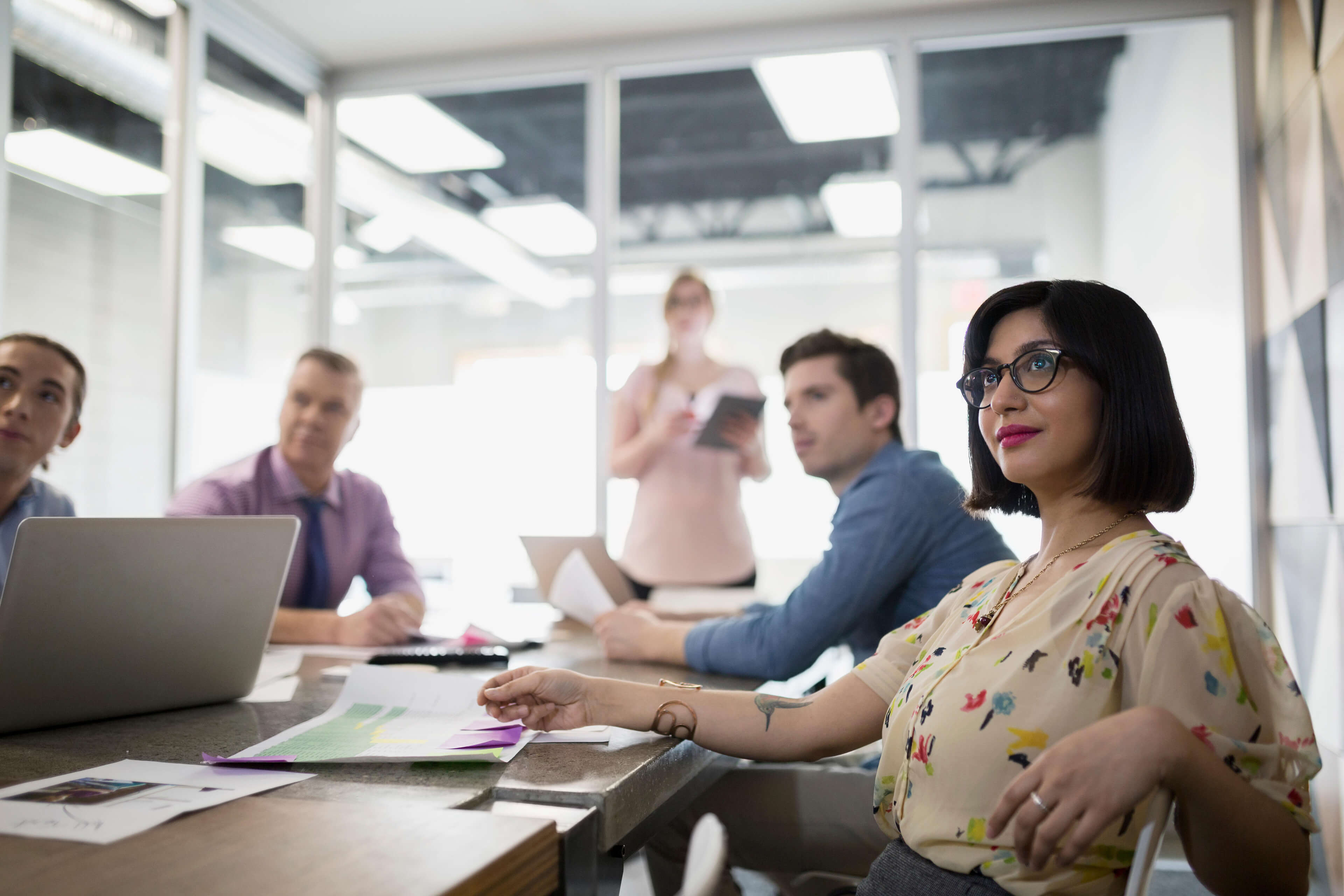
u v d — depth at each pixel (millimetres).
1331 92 2195
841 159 4113
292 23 3482
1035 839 716
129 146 2963
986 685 889
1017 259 3383
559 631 2199
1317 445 2371
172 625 1185
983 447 1109
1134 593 849
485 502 4051
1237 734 782
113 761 961
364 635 1851
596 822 833
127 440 2939
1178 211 3139
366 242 4000
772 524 3824
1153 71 3238
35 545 1047
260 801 810
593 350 3705
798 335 4672
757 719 1094
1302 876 787
